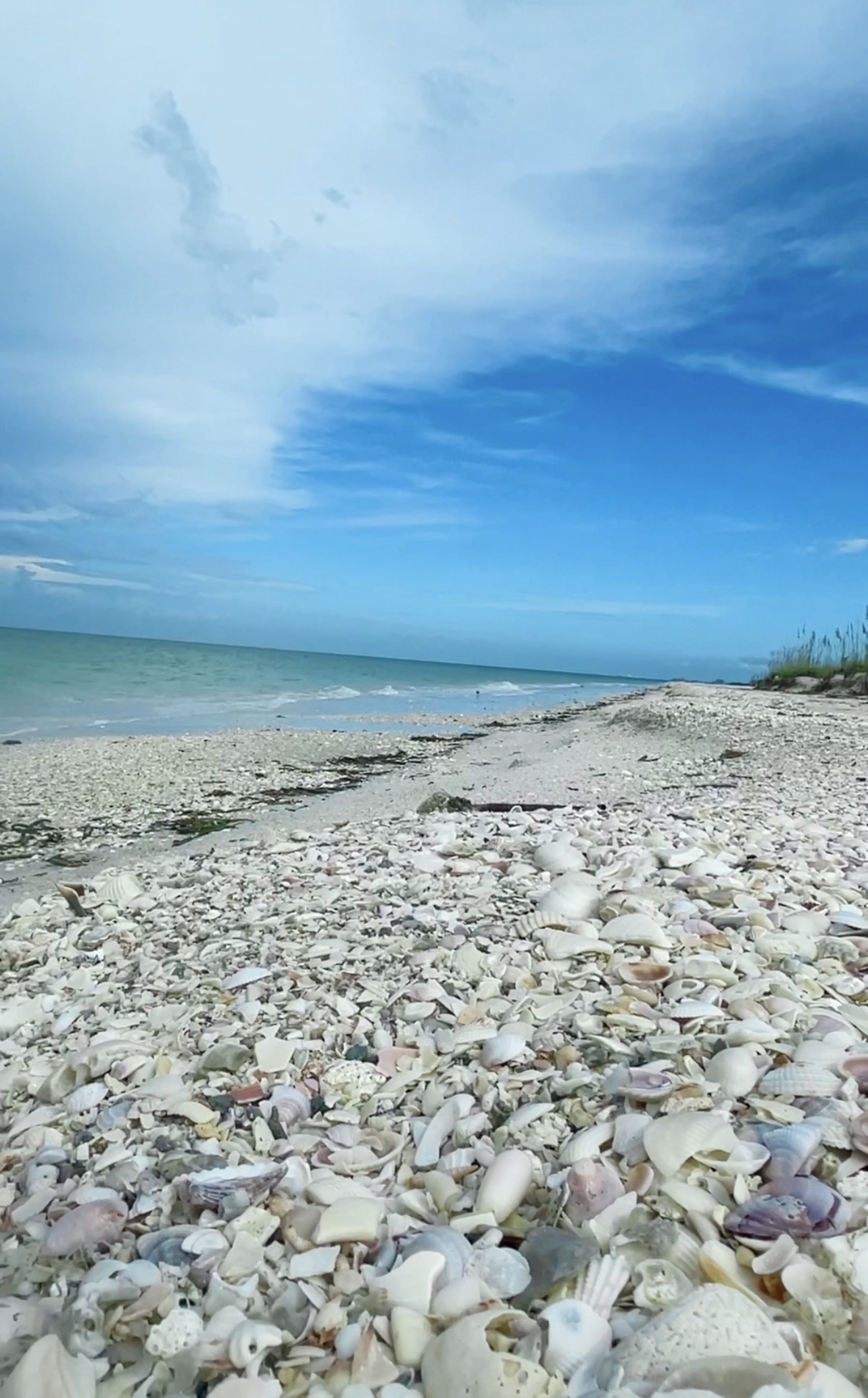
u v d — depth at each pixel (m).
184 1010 4.19
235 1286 2.19
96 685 42.50
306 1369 1.92
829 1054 3.05
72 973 5.07
